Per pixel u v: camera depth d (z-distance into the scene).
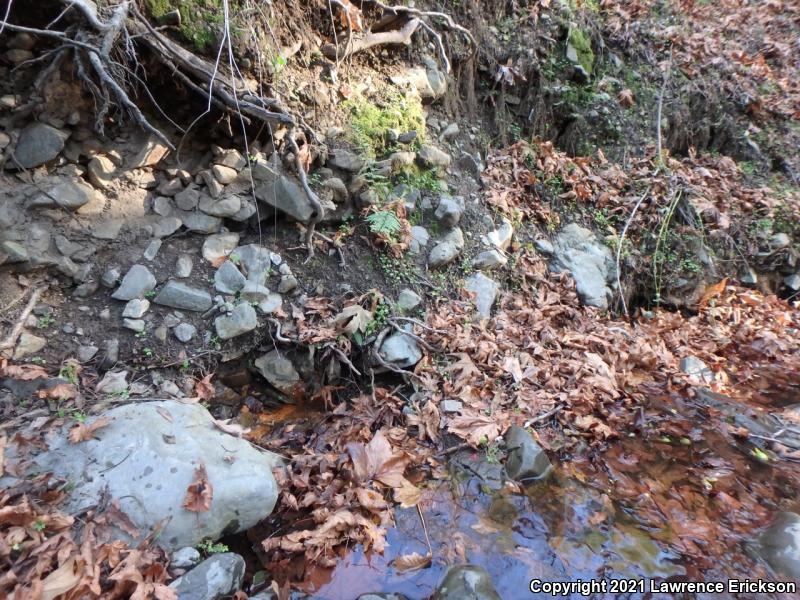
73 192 3.19
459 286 4.19
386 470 2.93
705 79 6.59
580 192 5.32
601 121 5.86
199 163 3.64
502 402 3.47
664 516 2.85
